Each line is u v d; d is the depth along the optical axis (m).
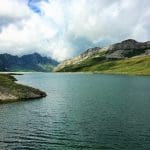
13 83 101.75
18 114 69.19
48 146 44.66
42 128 55.56
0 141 47.00
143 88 142.12
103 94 114.81
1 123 59.56
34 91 103.50
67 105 84.19
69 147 44.12
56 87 154.00
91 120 62.56
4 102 86.38
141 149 42.91
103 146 44.50
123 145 44.91
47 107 79.94
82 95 111.56
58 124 58.94
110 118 64.50
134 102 89.62
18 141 47.12
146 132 52.31
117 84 171.25
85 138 48.75
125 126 56.84
